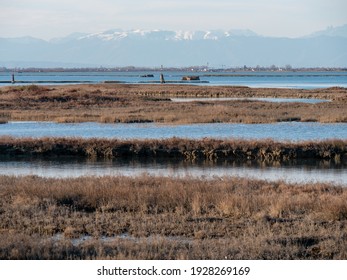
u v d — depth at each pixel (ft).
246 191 196.95
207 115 530.68
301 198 180.75
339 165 301.43
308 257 124.98
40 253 124.88
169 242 132.87
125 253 122.83
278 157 322.14
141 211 168.76
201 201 178.09
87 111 602.44
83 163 311.06
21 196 186.70
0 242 129.08
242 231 146.00
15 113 574.56
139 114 552.41
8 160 321.73
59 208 172.86
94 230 149.28
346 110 594.65
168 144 338.13
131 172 277.44
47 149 340.80
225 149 329.52
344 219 160.25
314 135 410.31
